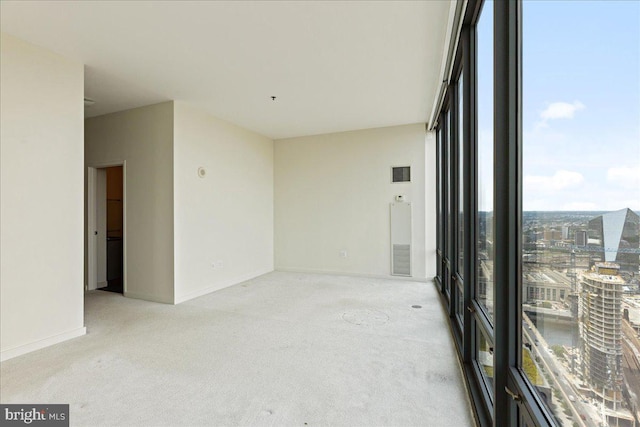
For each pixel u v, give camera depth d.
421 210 5.50
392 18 2.49
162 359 2.62
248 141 5.83
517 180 1.33
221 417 1.89
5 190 2.66
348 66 3.32
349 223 6.00
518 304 1.37
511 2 1.30
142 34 2.70
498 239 1.38
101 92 3.95
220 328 3.33
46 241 2.92
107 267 5.45
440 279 4.94
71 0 2.24
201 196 4.72
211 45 2.89
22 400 2.06
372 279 5.69
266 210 6.36
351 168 5.96
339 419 1.87
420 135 5.49
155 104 4.34
